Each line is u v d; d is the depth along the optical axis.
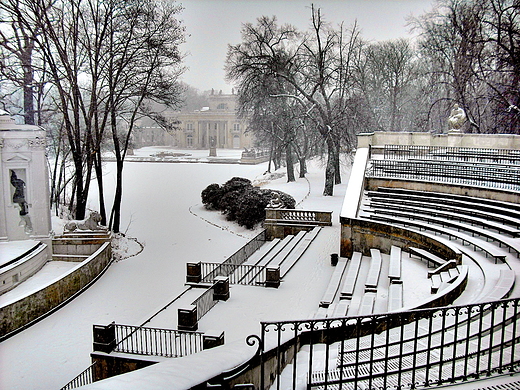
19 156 26.95
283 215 31.47
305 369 9.33
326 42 40.59
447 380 6.94
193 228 38.00
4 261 22.91
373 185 27.72
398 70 52.97
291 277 22.52
